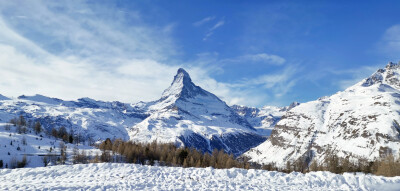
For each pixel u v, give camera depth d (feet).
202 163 501.56
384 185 118.93
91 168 140.46
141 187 103.60
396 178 128.06
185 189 102.94
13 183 108.99
